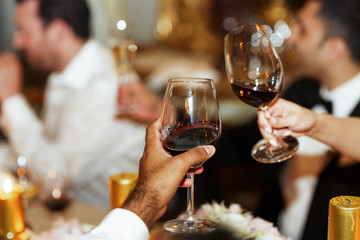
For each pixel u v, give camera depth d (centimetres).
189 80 79
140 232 73
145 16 398
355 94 169
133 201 74
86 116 205
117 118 186
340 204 74
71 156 203
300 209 179
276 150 111
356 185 149
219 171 280
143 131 213
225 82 336
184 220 84
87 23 216
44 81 347
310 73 177
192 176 83
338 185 151
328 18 163
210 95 80
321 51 167
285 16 331
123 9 369
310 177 177
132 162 212
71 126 205
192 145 79
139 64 331
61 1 208
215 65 357
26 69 345
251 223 84
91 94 205
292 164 181
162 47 395
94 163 207
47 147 204
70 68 212
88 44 216
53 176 175
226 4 375
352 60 166
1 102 212
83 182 209
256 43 97
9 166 196
